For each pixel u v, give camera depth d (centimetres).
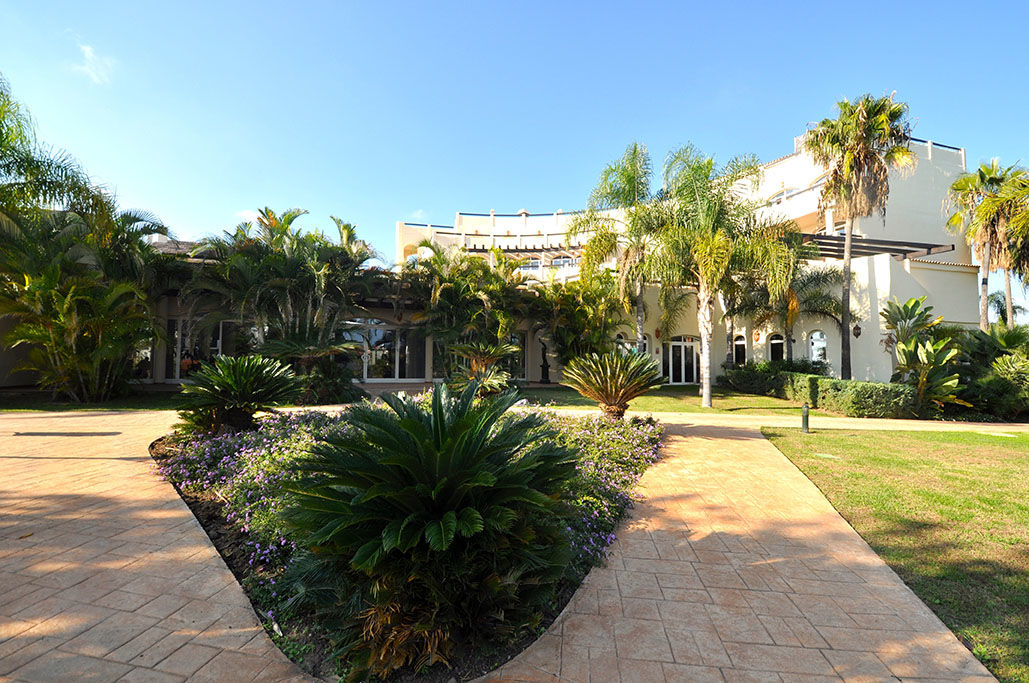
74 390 1375
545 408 1317
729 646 275
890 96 1681
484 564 262
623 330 2316
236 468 552
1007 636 285
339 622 266
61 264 1286
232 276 1470
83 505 471
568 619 301
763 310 2112
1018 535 441
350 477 268
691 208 1495
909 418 1454
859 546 419
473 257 1905
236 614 291
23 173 1300
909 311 1639
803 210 2742
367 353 2191
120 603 299
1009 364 1511
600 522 443
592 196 1686
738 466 698
